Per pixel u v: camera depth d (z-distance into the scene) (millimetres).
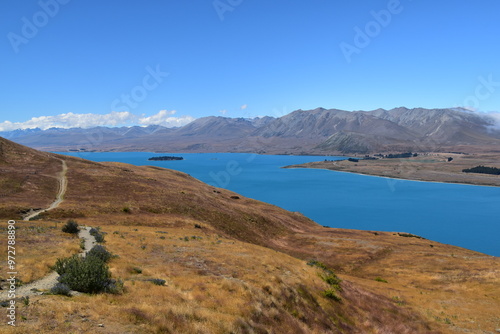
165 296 16781
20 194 67562
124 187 87375
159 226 60688
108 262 23188
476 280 48781
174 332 12914
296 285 25266
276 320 18469
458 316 32438
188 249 33688
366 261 66812
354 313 25719
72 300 14180
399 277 55188
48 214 55344
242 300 18703
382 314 27672
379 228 167500
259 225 87438
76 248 26812
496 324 30594
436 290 46062
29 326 10859
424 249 79625
